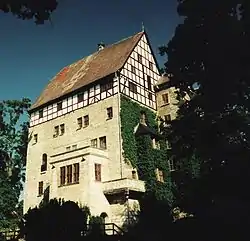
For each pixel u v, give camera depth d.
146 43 42.81
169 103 40.38
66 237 22.27
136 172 35.12
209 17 17.44
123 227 30.44
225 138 17.48
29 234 22.91
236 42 15.86
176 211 26.45
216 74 17.17
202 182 16.81
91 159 32.62
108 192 32.06
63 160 34.53
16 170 49.78
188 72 19.77
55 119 42.12
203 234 15.89
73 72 46.41
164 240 19.67
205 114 18.55
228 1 16.58
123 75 37.78
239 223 14.41
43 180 40.38
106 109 37.06
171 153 20.89
